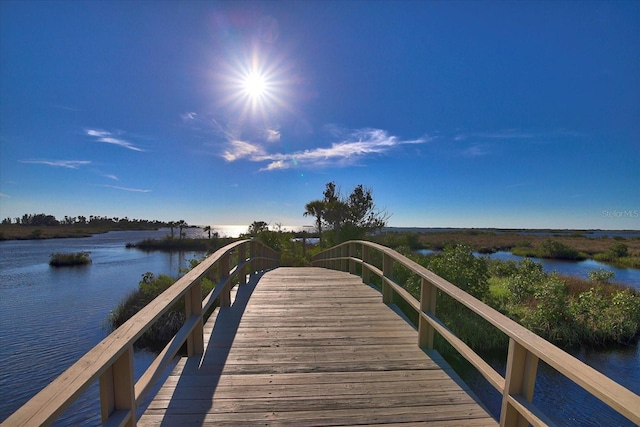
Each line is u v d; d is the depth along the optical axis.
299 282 6.98
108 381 1.51
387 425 2.17
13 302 13.99
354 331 3.90
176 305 9.70
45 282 18.55
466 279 8.74
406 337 3.72
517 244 40.16
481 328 7.84
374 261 11.58
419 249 36.31
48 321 11.53
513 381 1.74
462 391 2.60
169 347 2.28
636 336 8.56
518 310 9.12
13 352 9.12
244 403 2.39
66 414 5.98
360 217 16.31
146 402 2.38
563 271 20.64
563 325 8.43
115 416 1.49
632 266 23.42
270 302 5.18
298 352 3.30
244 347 3.41
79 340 9.92
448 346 7.49
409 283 8.62
